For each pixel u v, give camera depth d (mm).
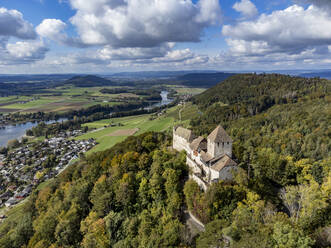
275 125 187875
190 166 85688
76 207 85688
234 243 47562
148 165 98000
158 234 58531
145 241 57906
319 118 172750
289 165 81125
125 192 80062
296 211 61062
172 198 71000
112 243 66875
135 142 118375
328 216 56750
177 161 87312
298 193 64062
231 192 62781
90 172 107000
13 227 101688
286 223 49750
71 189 96438
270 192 69312
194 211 66062
